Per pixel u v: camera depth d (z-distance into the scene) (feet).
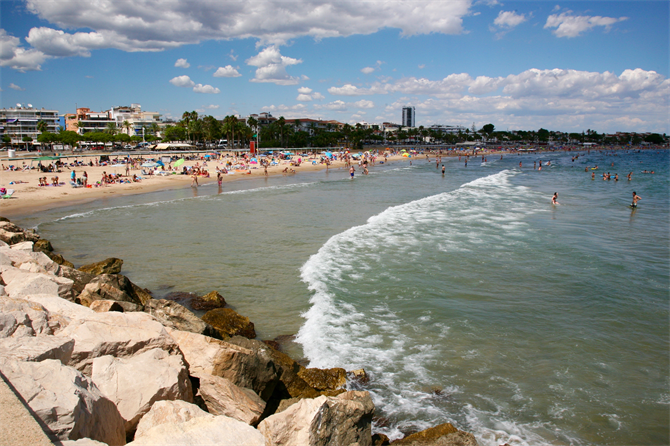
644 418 26.71
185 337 25.67
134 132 472.85
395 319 40.24
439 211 97.55
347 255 60.34
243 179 188.55
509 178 193.26
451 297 45.60
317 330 37.65
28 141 353.10
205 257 60.23
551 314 41.78
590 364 32.91
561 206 106.11
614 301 45.01
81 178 148.56
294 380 28.53
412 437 23.03
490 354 34.17
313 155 341.41
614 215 94.22
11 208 105.60
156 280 50.60
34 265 38.99
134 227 81.46
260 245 66.74
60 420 13.57
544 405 27.91
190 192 139.74
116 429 16.87
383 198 123.44
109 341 21.68
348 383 29.68
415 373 31.40
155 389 19.04
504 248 64.64
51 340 19.56
